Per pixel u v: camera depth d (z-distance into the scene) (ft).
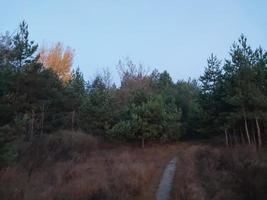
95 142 131.54
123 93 231.50
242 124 138.72
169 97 199.41
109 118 164.04
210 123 151.43
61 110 156.87
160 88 261.03
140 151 138.10
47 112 144.77
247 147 105.09
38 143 99.35
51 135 117.70
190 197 59.72
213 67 158.92
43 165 86.74
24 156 84.89
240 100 124.67
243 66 129.59
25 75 114.32
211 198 61.98
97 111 163.12
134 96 168.35
